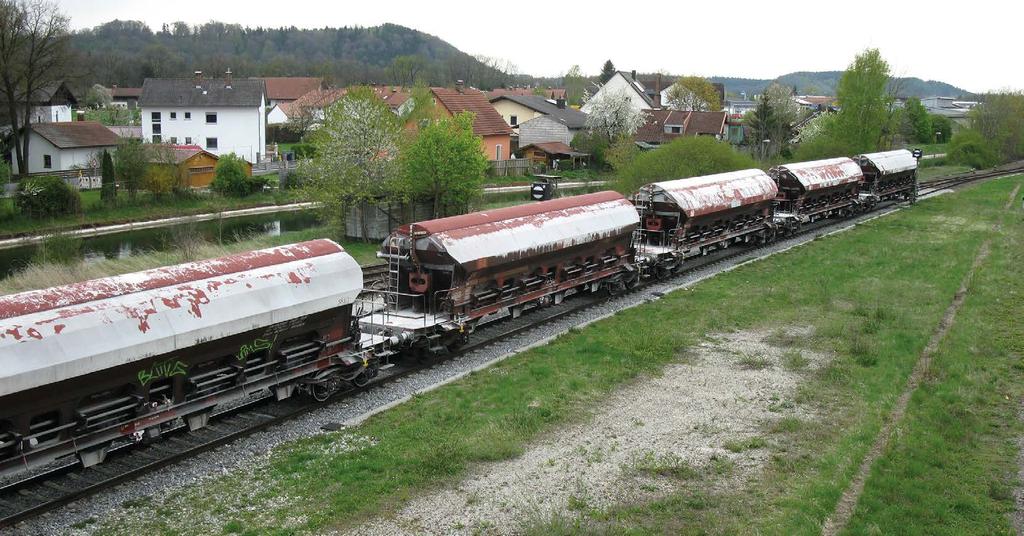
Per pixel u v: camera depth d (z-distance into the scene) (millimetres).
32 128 61062
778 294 27047
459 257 19734
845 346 21375
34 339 12156
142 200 52969
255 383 15742
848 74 65500
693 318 24219
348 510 12469
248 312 15148
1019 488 13211
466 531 11883
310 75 156000
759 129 82375
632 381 18672
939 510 12250
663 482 13477
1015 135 85750
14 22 54719
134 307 13625
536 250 22391
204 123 77438
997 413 16578
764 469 13930
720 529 11883
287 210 55938
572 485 13359
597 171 78188
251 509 12523
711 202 30828
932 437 15016
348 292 17281
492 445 14680
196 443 14859
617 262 27000
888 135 74625
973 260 32406
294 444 15023
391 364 19266
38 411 12469
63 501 12500
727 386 18328
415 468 13930
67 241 34750
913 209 48094
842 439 15070
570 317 24312
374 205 38531
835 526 11898
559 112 90438
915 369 19375
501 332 22312
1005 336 21984
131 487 13148
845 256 33812
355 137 38281
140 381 13734
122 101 123312
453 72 181625
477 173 39656
